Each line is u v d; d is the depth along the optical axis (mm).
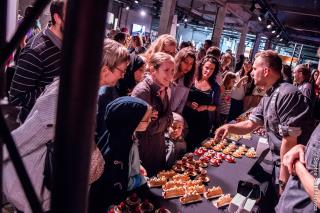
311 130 1907
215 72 3186
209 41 5867
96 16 282
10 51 319
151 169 2020
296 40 17109
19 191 1072
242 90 5094
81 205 322
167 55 2051
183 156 2217
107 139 1481
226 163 2260
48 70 1694
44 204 910
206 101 3127
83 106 297
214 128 3508
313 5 7961
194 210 1515
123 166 1452
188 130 3059
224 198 1611
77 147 303
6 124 326
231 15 11961
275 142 2051
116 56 1351
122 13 14406
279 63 1959
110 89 1763
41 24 2656
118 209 1369
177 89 2777
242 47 12898
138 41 5016
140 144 1952
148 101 1993
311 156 1104
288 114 1864
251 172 2148
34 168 1074
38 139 1074
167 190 1593
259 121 2236
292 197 1263
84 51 285
